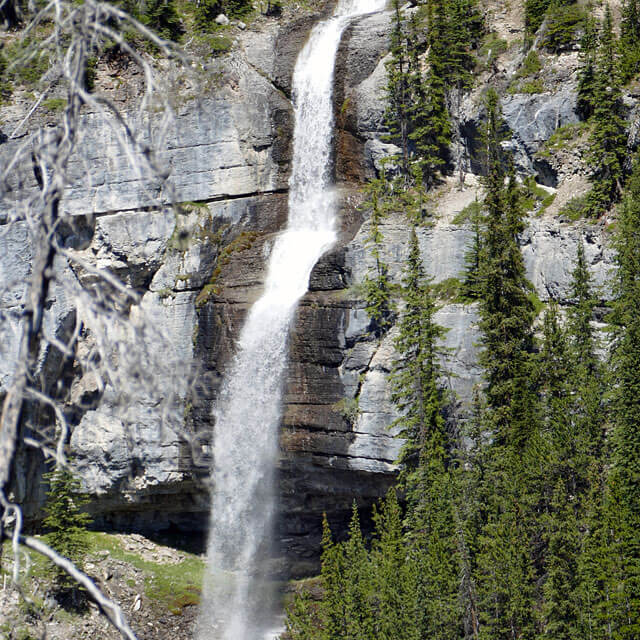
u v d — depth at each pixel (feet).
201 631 448.24
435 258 455.22
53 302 487.61
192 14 607.37
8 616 136.98
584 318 401.90
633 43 499.92
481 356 405.18
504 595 312.91
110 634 428.15
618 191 453.99
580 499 327.67
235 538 464.24
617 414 354.13
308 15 634.43
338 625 355.36
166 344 92.94
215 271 510.17
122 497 494.59
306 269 476.95
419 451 405.59
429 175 504.43
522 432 372.99
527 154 493.77
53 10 98.58
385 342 437.17
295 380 449.89
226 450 464.24
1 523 86.69
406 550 368.89
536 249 451.12
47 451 88.84
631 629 282.77
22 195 95.71
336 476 440.04
